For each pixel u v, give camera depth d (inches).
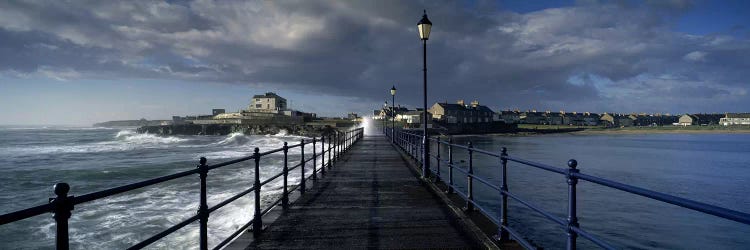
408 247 193.3
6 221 66.8
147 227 414.3
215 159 1247.5
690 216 628.1
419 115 4372.5
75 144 2242.9
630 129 5920.3
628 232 547.2
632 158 1740.9
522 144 2888.8
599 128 6127.0
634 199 750.5
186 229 382.3
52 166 1107.9
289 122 4397.1
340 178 432.1
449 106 4931.1
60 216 83.0
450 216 255.1
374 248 192.2
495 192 787.4
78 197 88.2
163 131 4343.0
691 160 1642.5
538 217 589.3
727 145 2775.6
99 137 3304.6
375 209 277.1
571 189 124.0
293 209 277.7
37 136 3563.0
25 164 1173.7
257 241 203.9
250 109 5049.2
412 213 264.4
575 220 123.5
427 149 429.4
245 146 1952.5
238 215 412.5
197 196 555.8
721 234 542.9
